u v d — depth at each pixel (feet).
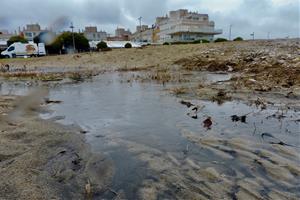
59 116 18.47
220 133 14.24
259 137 13.48
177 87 30.99
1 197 8.16
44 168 10.21
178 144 12.85
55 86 36.17
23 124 15.87
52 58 95.55
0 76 54.54
